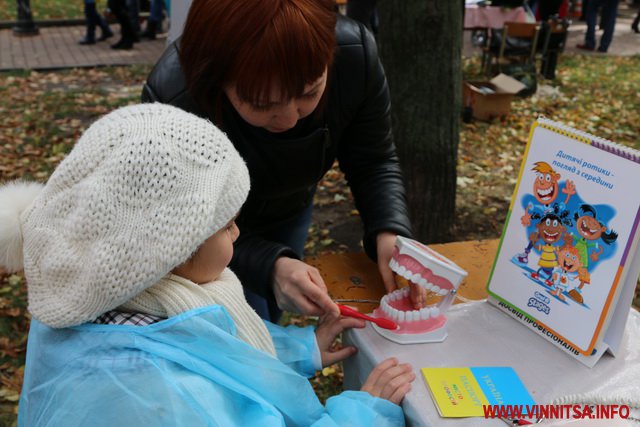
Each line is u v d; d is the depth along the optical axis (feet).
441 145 10.78
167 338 3.12
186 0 8.36
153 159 2.93
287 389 3.51
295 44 3.60
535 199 4.30
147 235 2.91
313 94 4.07
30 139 16.97
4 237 3.17
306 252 12.10
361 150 5.64
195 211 2.95
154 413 2.89
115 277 2.91
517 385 3.76
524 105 20.81
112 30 30.45
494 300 4.61
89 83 22.26
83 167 3.03
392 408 3.65
